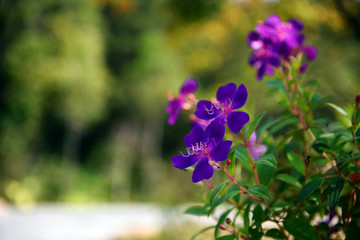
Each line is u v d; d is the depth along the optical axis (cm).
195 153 125
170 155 2666
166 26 700
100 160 2520
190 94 172
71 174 2261
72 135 2444
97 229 1039
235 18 588
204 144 125
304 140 162
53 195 2123
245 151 138
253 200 147
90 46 1922
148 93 2345
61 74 1808
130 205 2023
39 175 2181
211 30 647
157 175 2511
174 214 745
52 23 1783
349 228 129
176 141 2673
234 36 682
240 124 123
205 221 659
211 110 131
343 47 509
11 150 1844
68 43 1800
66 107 2047
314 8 459
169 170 2436
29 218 1275
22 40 1744
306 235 122
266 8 561
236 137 162
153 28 2303
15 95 1798
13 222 1162
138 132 2706
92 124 2572
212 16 595
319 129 151
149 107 2459
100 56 2206
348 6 434
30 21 1786
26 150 2050
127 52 2434
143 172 2534
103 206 1905
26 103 1811
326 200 143
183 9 586
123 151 2525
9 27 1764
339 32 486
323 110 197
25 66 1753
